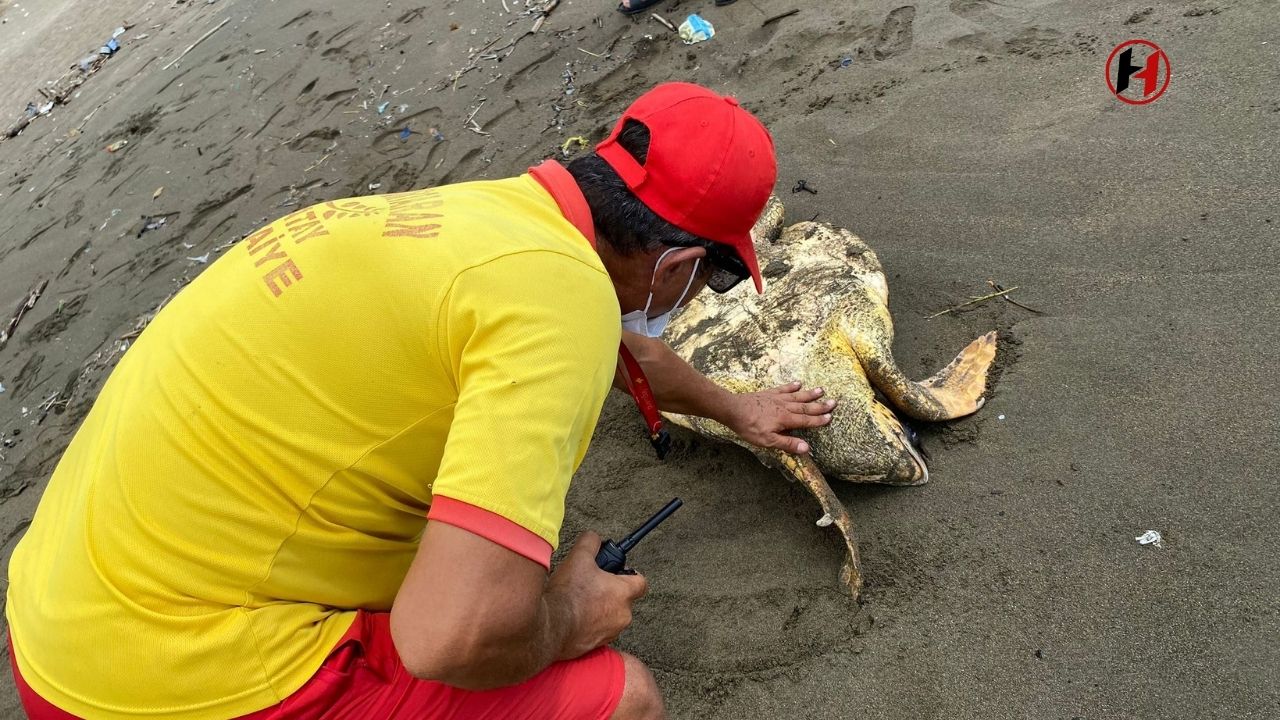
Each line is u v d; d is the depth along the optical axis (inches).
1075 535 90.7
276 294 52.2
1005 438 102.0
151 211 200.8
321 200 182.9
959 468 102.0
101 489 52.6
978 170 131.3
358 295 51.4
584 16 204.4
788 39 172.6
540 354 49.1
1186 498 89.1
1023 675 82.5
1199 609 81.4
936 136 139.6
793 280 120.3
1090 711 78.6
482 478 46.6
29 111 268.8
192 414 51.2
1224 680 76.7
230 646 52.6
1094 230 116.3
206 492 51.2
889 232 130.2
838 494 106.0
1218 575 83.0
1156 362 100.7
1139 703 77.8
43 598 54.6
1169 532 87.5
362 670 57.9
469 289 50.2
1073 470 95.8
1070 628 84.3
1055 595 87.0
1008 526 94.2
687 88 62.7
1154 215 114.0
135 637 52.0
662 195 58.4
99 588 52.1
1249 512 86.0
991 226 123.6
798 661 91.0
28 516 144.9
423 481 57.2
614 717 65.1
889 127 145.3
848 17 170.7
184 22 278.7
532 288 50.6
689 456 116.3
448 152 182.4
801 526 103.2
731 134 59.1
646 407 74.4
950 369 110.0
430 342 50.8
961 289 119.2
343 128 200.7
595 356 52.3
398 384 51.8
